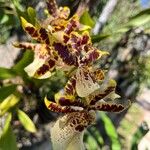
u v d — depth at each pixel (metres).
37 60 0.16
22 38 0.22
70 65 0.17
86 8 0.19
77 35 0.17
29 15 0.18
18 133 0.24
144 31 0.22
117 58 0.22
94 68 0.17
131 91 0.22
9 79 0.20
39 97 0.21
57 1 0.20
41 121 0.22
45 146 0.20
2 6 0.22
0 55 0.22
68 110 0.17
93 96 0.17
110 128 0.24
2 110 0.19
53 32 0.17
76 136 0.18
